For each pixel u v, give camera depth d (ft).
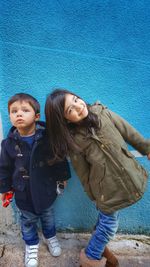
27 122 4.57
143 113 5.34
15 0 4.78
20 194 5.07
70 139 4.36
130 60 5.08
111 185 4.53
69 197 5.84
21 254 5.69
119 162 4.47
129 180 4.50
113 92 5.23
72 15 4.86
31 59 5.04
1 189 5.08
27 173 4.89
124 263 5.55
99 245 4.97
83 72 5.13
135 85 5.21
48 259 5.62
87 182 4.78
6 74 5.10
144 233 6.06
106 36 4.96
